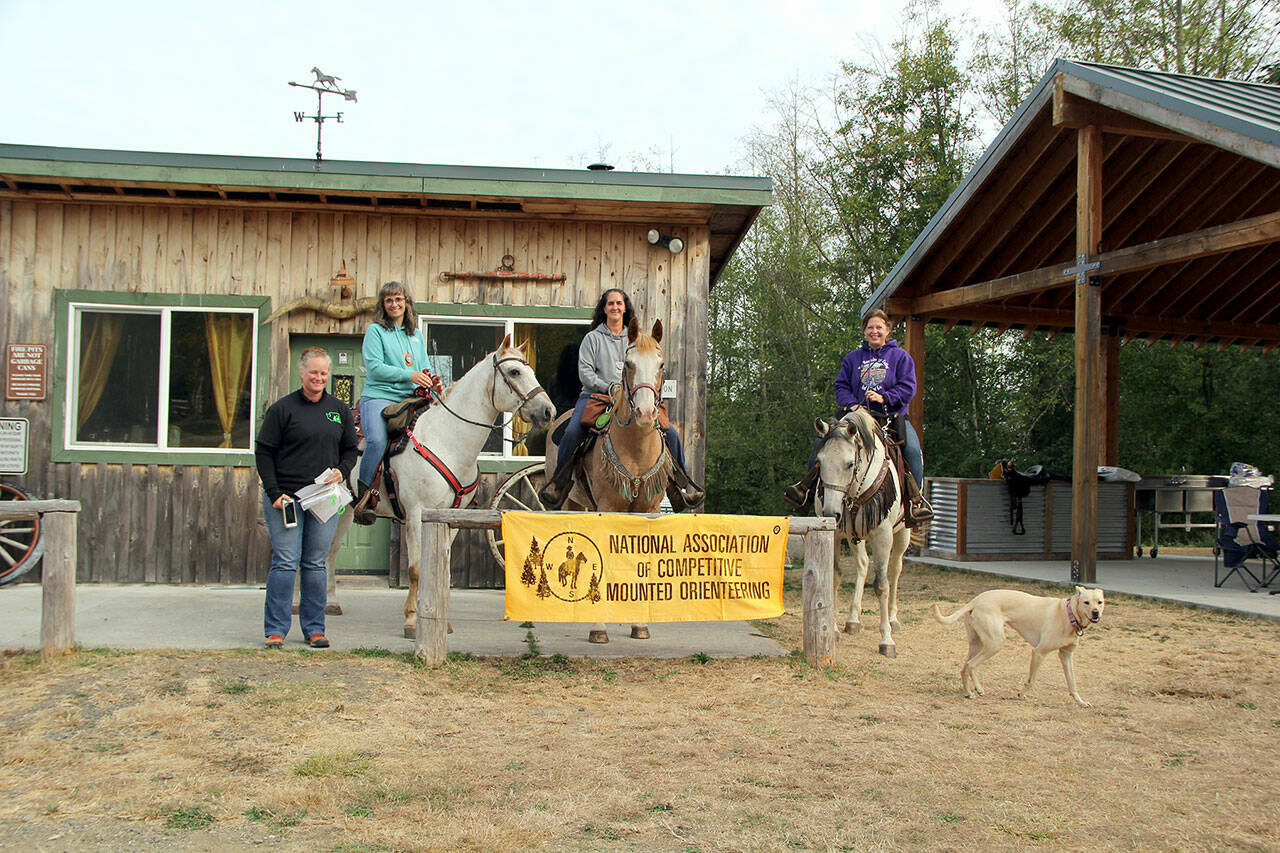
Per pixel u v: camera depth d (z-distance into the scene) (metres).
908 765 4.12
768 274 21.69
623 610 5.73
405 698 4.98
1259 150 7.63
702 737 4.50
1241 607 8.48
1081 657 6.63
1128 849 3.23
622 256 9.26
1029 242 12.59
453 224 9.12
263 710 4.66
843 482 6.24
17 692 4.84
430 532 5.69
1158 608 8.78
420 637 5.69
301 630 6.23
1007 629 7.70
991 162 11.27
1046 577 10.82
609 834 3.32
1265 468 17.81
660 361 5.81
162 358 8.82
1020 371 19.78
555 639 6.68
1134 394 19.28
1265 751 4.42
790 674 5.80
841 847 3.23
